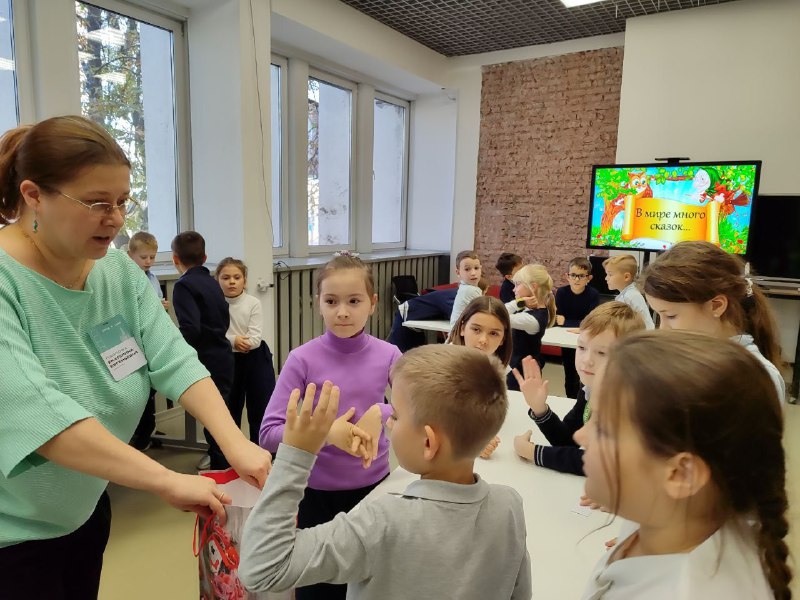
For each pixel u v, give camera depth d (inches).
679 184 174.7
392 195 255.8
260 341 118.0
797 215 169.8
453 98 244.4
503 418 33.9
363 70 209.6
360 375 58.1
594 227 189.9
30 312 34.9
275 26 161.0
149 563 80.0
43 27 113.3
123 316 42.4
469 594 30.7
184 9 143.8
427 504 31.1
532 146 227.1
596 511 49.3
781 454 21.0
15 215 36.0
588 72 212.4
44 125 33.5
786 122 173.5
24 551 36.7
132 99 138.2
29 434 30.6
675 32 184.2
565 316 168.9
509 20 193.6
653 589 21.2
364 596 31.1
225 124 145.1
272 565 28.9
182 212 153.3
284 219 191.9
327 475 55.6
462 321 74.2
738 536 20.8
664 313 51.7
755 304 53.4
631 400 21.0
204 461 110.0
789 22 169.6
